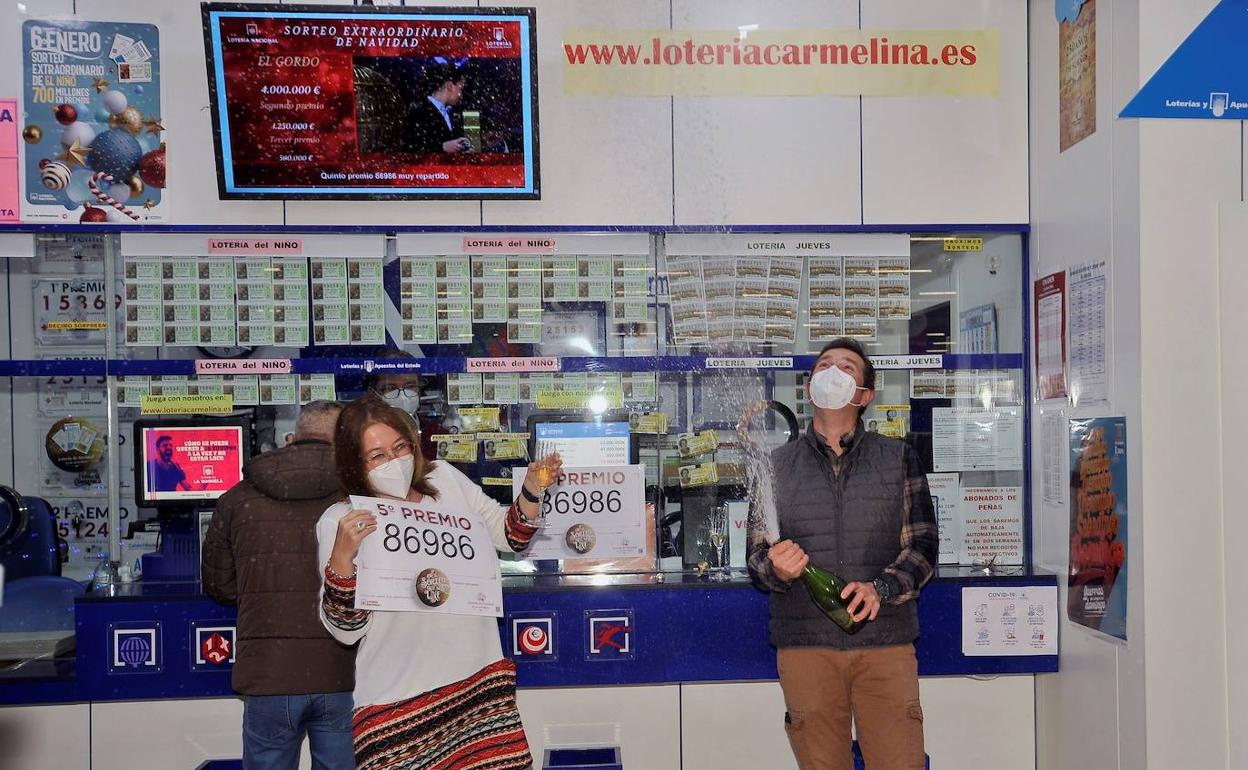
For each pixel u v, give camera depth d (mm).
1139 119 2596
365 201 3113
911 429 3322
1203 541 2580
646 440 3275
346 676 2453
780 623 2588
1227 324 2592
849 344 2656
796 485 2586
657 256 3270
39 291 3209
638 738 3115
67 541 3289
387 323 3219
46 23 2998
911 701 2488
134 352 3186
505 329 3240
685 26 3168
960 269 3334
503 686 2166
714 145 3195
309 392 3213
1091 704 2855
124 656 2908
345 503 2111
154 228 3078
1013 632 3051
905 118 3217
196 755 3008
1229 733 2574
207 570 2557
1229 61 2604
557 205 3168
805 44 3191
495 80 3037
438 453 3238
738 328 3260
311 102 3000
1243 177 2607
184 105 3057
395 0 3023
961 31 3217
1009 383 3316
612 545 3156
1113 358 2725
